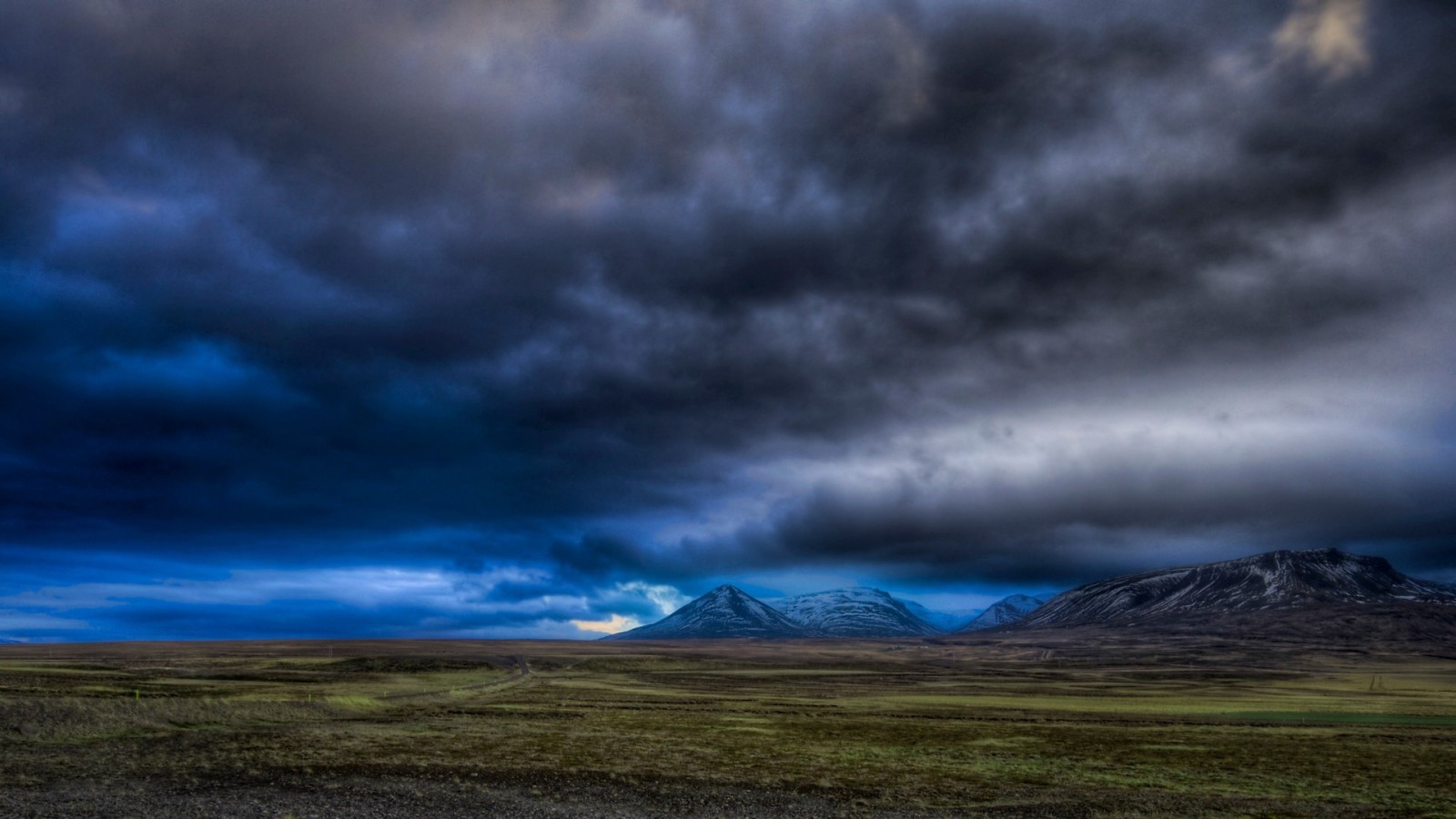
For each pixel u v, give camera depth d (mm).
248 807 43812
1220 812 50250
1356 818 49469
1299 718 110250
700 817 46219
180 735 63719
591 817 45250
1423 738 87938
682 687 157125
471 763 57688
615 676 191875
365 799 46719
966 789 54938
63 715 62844
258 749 59750
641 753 64688
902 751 70312
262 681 132750
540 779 53688
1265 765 66375
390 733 70562
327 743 63906
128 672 144750
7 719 59844
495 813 45312
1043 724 94688
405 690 123438
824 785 54719
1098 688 176500
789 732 81875
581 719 87750
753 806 48844
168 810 42656
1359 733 91062
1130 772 62438
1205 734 87188
